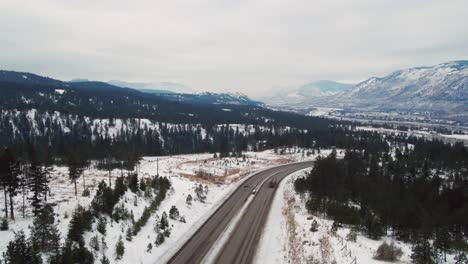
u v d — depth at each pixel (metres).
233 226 40.47
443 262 30.16
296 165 109.19
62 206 38.94
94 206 34.88
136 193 45.84
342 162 87.69
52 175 66.75
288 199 58.34
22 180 42.78
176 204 47.09
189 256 30.44
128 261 28.08
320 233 36.03
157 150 153.38
